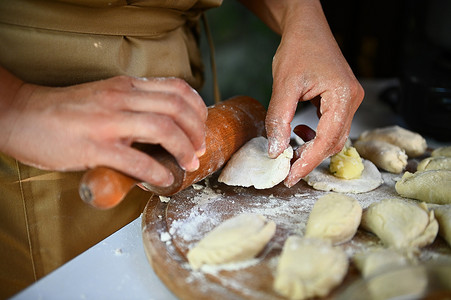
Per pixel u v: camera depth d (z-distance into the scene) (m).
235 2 3.31
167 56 1.25
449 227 0.87
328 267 0.74
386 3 2.30
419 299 0.68
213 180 1.20
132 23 1.13
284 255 0.77
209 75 3.42
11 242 1.17
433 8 1.55
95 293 0.81
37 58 1.03
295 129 1.26
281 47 1.25
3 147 0.84
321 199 0.96
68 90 0.85
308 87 1.13
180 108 0.84
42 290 0.82
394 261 0.76
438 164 1.20
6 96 0.83
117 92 0.82
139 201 1.34
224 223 0.89
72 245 1.25
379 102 2.12
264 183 1.07
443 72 1.56
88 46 1.08
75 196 1.22
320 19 1.31
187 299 0.76
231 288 0.75
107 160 0.79
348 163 1.17
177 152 0.86
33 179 1.15
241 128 1.16
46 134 0.80
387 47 2.42
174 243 0.90
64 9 1.02
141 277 0.86
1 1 0.97
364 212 0.94
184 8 1.25
